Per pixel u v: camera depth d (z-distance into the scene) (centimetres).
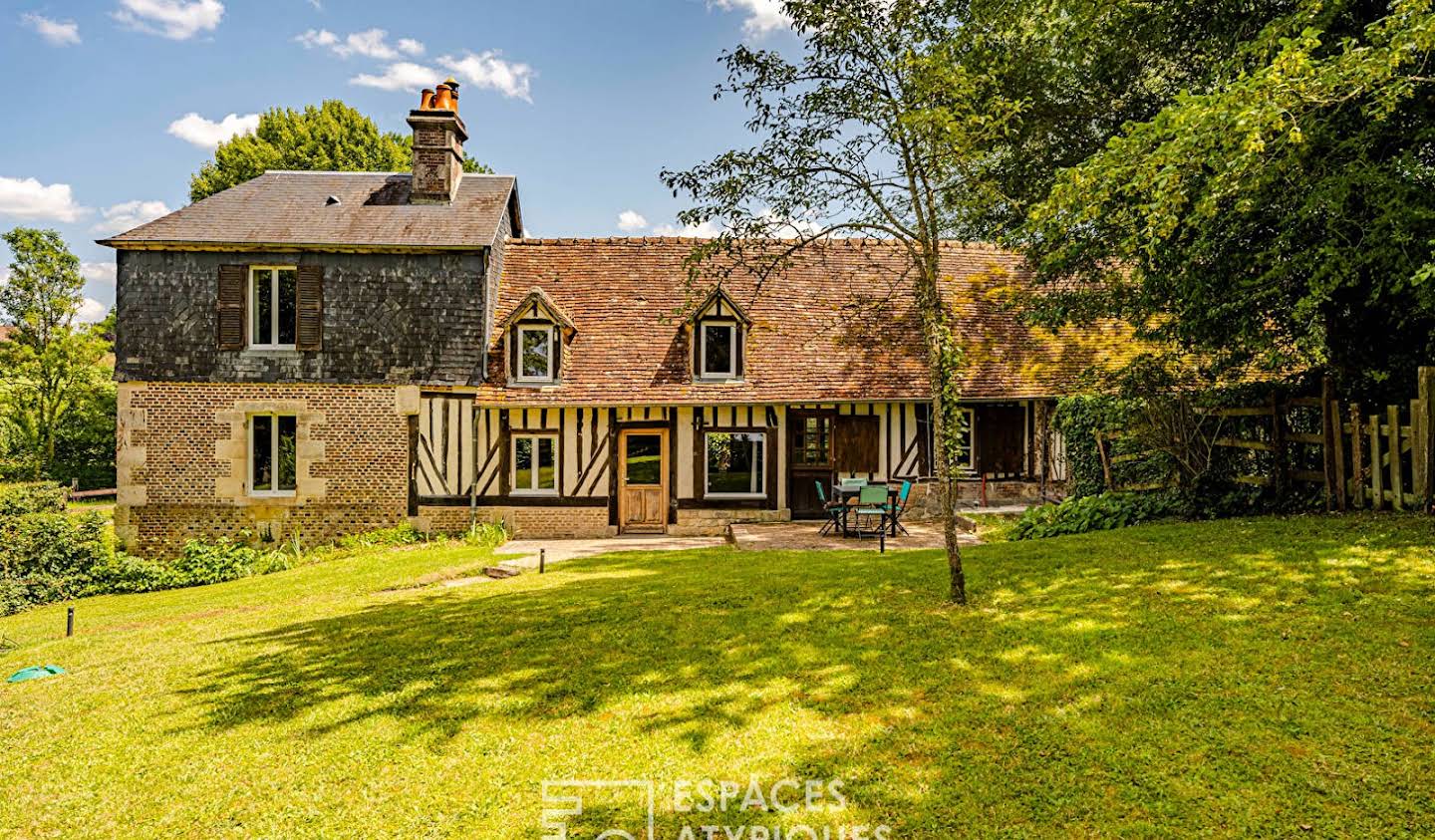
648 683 578
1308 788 379
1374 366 995
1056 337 1692
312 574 1244
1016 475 1625
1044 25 1166
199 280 1512
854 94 729
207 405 1507
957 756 435
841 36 711
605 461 1567
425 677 623
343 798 433
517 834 388
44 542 1224
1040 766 419
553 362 1572
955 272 1819
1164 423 1162
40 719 574
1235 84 645
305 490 1517
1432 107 766
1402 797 367
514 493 1555
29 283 2905
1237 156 639
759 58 733
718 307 1588
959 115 699
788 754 452
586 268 1762
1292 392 1043
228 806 431
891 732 470
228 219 1566
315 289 1524
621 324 1648
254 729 534
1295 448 1045
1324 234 841
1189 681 500
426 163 1669
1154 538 914
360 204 1648
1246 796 377
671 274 1758
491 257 1608
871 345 1609
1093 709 475
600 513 1568
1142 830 359
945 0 726
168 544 1505
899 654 598
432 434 1533
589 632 724
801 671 578
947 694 518
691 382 1571
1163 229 698
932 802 394
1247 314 946
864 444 1603
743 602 796
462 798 427
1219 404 1123
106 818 422
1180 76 1138
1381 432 916
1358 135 760
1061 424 1518
